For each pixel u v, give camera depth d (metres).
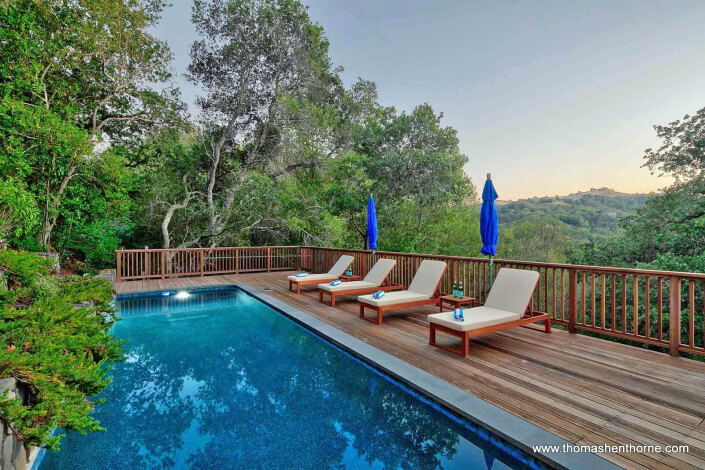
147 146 13.77
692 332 3.52
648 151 14.79
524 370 3.31
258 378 3.59
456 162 18.50
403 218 18.28
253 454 2.31
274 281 9.67
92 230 10.75
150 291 8.10
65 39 9.08
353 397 3.16
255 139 15.63
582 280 4.46
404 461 2.21
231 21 13.97
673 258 11.91
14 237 7.22
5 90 7.86
